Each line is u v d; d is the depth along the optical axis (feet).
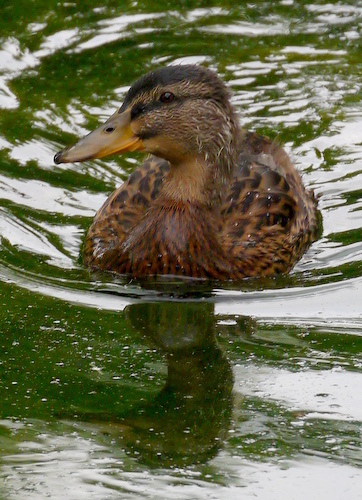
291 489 29.12
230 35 58.54
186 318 38.47
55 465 30.09
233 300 40.06
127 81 54.34
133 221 42.19
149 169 44.14
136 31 58.49
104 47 57.11
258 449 30.89
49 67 55.67
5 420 31.91
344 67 56.08
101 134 41.27
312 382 34.04
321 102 53.72
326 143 51.08
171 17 59.98
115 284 41.06
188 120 41.11
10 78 54.90
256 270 41.81
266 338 37.01
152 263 41.42
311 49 57.52
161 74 41.04
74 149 41.04
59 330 37.04
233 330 37.65
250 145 46.37
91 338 36.60
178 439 31.27
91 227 43.47
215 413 32.42
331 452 30.68
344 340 36.65
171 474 29.81
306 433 31.55
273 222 42.83
